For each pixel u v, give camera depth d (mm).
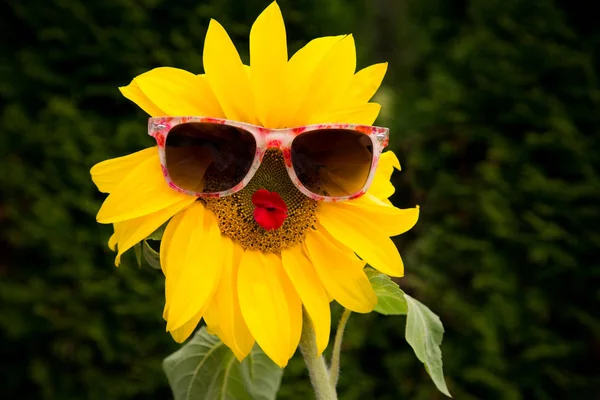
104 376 1940
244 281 1014
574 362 2102
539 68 2133
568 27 2152
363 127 1015
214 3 2064
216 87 1005
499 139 2133
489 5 2195
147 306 1917
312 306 1017
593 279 2082
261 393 1125
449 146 2182
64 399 1922
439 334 1111
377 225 1030
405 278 2113
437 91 2199
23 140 1929
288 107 1027
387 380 2078
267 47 1012
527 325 2061
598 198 2061
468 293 2127
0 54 1978
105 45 1984
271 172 1040
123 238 995
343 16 2256
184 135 994
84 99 2029
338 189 1028
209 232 1008
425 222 2205
